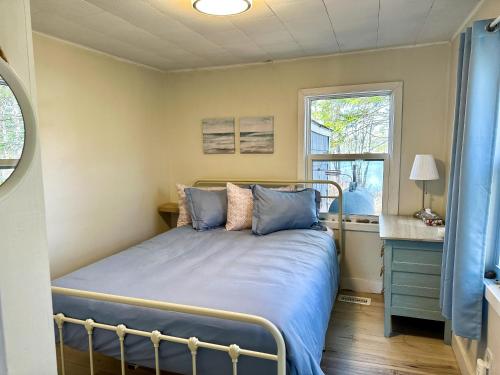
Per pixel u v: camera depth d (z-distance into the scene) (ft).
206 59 10.58
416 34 8.53
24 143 2.36
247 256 7.26
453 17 7.39
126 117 10.59
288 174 11.08
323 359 7.15
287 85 10.79
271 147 11.17
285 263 6.72
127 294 5.32
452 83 8.79
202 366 4.61
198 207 10.07
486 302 5.35
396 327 8.43
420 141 9.63
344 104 10.57
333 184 10.38
